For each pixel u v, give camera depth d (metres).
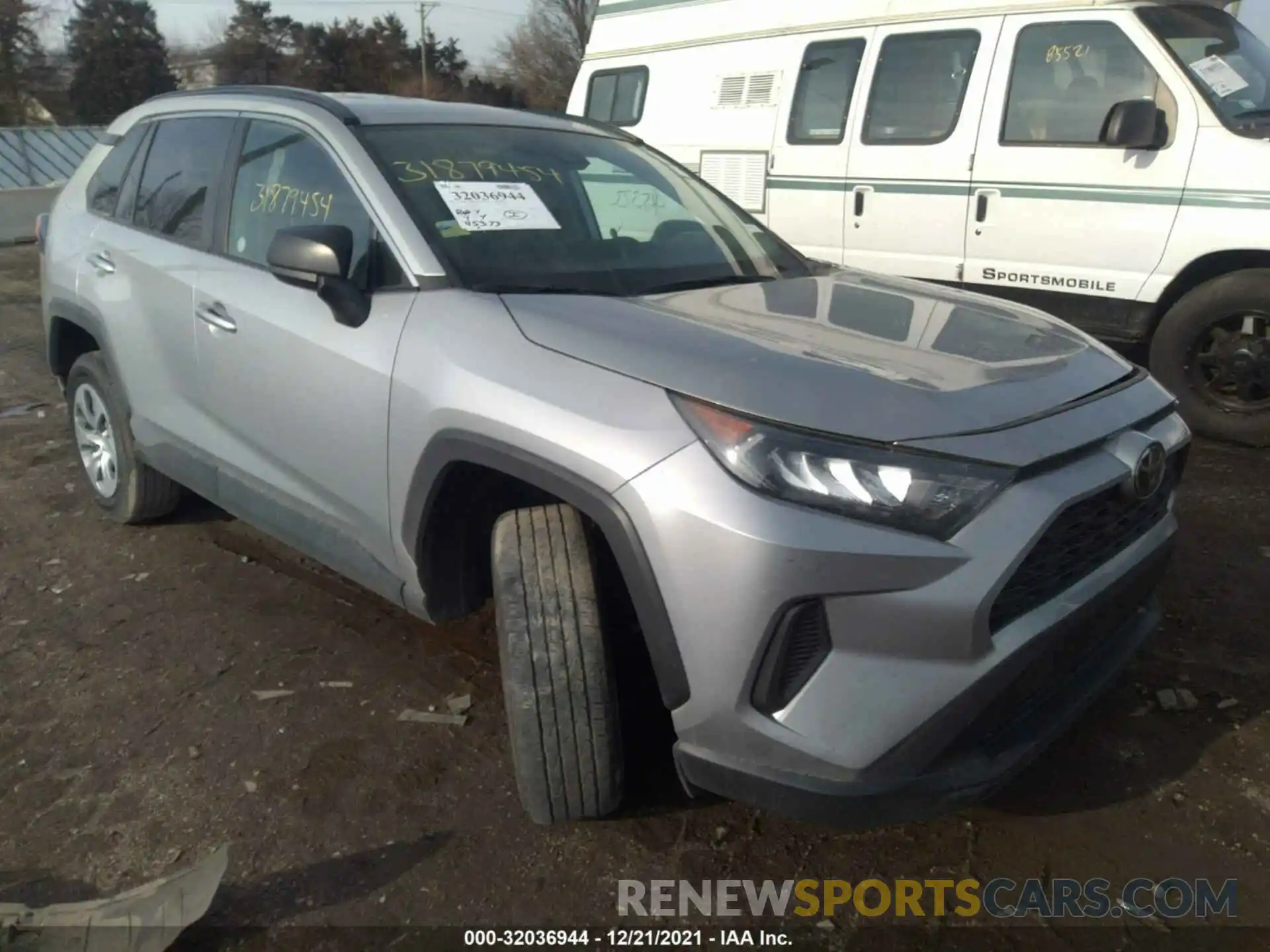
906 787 2.08
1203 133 5.09
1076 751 2.85
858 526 2.01
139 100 48.16
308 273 2.71
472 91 49.81
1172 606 3.59
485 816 2.62
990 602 2.03
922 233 6.19
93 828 2.60
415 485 2.59
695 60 7.44
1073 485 2.16
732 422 2.09
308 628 3.52
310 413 2.91
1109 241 5.44
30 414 6.10
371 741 2.91
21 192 14.59
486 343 2.47
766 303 2.79
